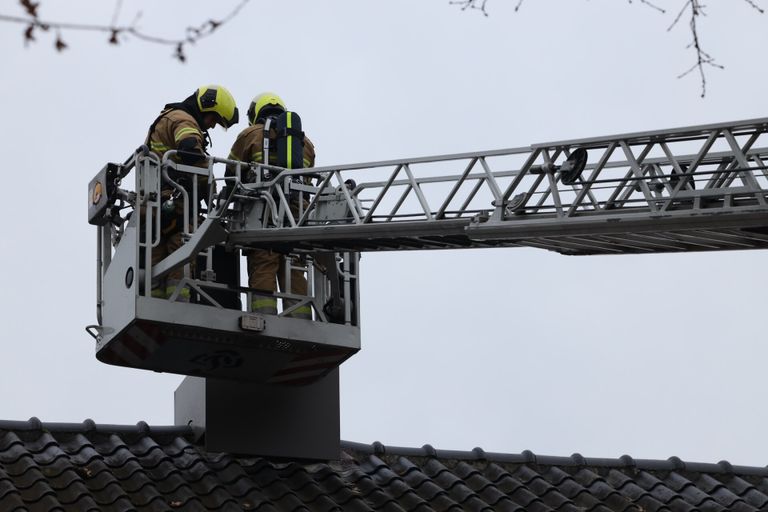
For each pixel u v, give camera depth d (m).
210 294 19.97
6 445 19.25
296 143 19.56
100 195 19.62
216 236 18.55
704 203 16.48
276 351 19.58
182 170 19.12
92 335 19.48
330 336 19.78
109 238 19.94
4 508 17.61
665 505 21.31
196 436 20.38
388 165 18.22
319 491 19.80
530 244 18.47
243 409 20.27
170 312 18.61
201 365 19.67
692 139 16.00
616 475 21.98
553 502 20.84
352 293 20.25
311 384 20.72
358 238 18.58
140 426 20.41
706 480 22.22
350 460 21.00
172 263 18.62
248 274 20.02
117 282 19.05
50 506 17.84
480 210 17.75
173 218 19.27
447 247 19.12
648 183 16.97
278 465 20.47
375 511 19.58
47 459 19.17
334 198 19.11
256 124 19.98
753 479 22.61
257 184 19.08
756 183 15.76
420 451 21.61
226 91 20.03
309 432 20.52
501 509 20.39
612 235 17.08
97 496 18.53
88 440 19.88
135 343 18.98
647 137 16.14
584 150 16.64
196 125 19.44
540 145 16.89
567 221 16.83
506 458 21.86
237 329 18.97
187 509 18.66
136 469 19.27
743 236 17.00
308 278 20.05
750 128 15.60
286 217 19.59
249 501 19.17
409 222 18.08
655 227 16.38
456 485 20.77
